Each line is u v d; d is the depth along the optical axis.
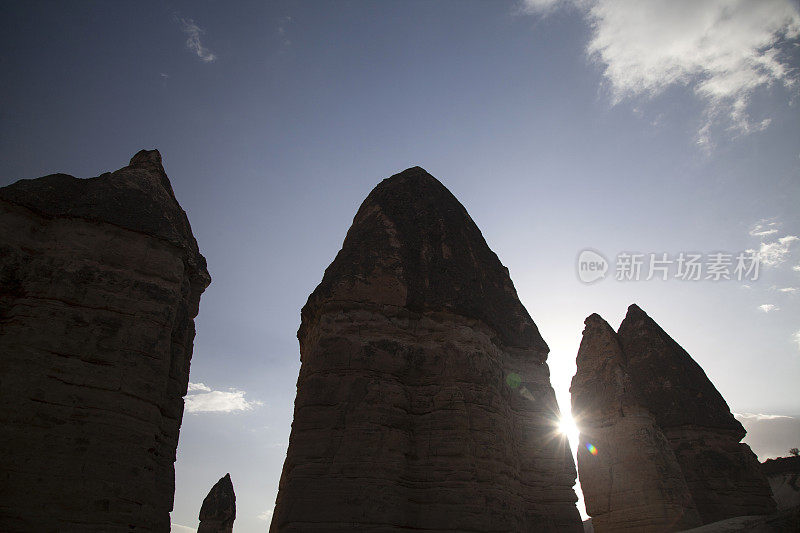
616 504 26.73
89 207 15.38
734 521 22.64
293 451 17.55
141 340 14.52
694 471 31.09
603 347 31.69
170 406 16.44
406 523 16.53
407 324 20.25
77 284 14.27
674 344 37.44
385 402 18.12
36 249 14.55
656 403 33.97
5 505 11.45
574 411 30.94
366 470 16.69
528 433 22.00
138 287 15.07
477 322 20.98
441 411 18.44
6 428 12.05
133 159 19.12
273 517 18.44
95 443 12.89
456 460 17.52
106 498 12.59
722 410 33.91
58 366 13.17
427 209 24.50
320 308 20.45
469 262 23.70
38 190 15.31
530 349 24.00
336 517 15.89
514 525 17.48
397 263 21.41
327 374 18.52
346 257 21.62
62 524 11.83
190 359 18.27
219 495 46.44
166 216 16.81
